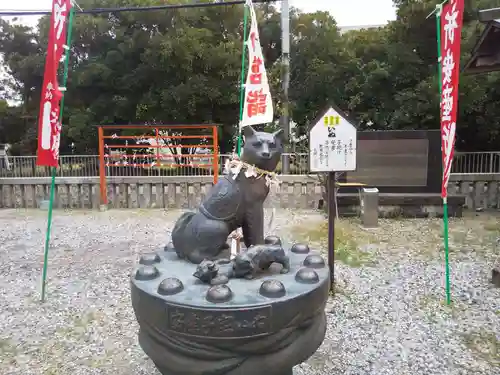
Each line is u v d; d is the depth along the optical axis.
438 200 8.73
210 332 1.95
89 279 5.31
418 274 5.32
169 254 2.88
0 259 6.23
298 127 13.75
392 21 12.54
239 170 2.77
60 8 4.30
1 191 10.50
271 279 2.29
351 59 13.01
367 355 3.44
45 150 4.53
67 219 9.05
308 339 2.20
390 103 12.40
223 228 2.69
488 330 3.83
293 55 13.37
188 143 13.20
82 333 3.88
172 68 11.63
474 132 12.24
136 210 9.96
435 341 3.65
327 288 2.32
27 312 4.34
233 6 12.35
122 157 10.55
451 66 4.14
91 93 12.91
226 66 11.71
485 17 5.31
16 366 3.35
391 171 9.25
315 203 9.82
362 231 7.61
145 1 11.48
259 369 2.05
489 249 6.41
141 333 2.31
